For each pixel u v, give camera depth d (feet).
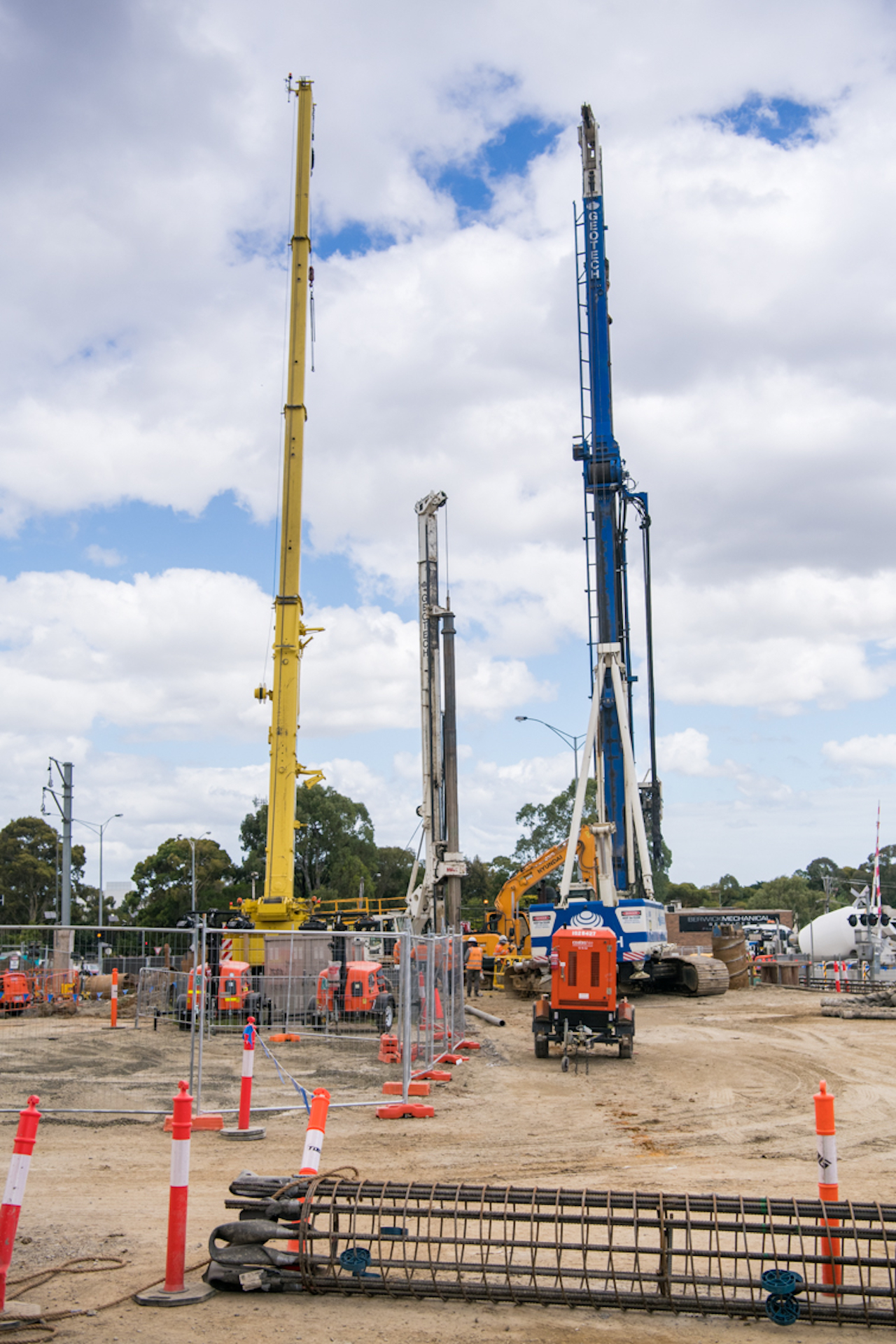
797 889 394.32
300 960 68.90
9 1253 21.48
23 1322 21.45
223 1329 21.39
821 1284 22.50
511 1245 23.56
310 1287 23.81
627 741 119.03
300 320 100.48
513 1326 22.00
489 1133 43.16
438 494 110.73
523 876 144.36
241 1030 66.33
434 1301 23.56
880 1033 82.38
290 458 97.81
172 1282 23.41
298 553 96.12
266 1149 39.42
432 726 108.68
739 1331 21.89
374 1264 23.72
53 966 76.84
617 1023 65.36
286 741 92.48
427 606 110.32
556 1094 53.31
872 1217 22.86
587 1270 23.38
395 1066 58.29
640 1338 21.38
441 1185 24.76
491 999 119.14
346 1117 45.93
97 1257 26.11
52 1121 43.88
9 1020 78.23
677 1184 34.14
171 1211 23.73
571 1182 34.55
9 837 273.95
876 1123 46.09
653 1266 26.03
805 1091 54.65
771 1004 109.09
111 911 311.68
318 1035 64.75
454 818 98.02
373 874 301.02
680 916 232.53
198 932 53.47
